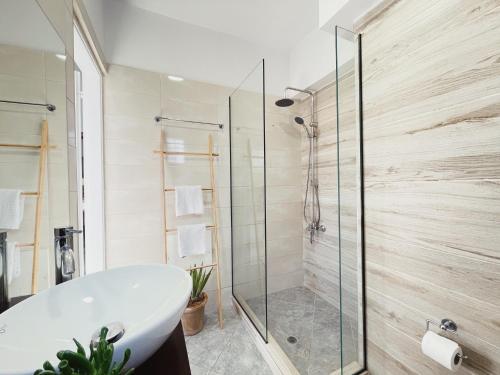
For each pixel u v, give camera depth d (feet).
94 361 1.26
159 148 5.87
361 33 3.91
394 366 3.55
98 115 5.27
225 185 6.72
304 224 7.82
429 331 2.93
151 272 2.82
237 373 4.46
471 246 2.68
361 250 4.01
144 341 1.59
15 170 2.37
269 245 7.45
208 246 6.41
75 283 2.43
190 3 5.51
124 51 5.49
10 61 2.29
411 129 3.23
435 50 2.94
